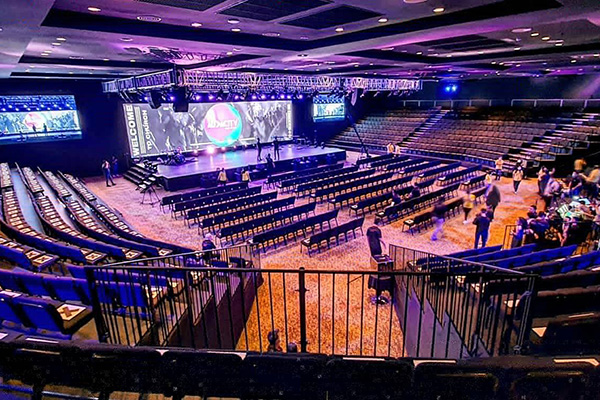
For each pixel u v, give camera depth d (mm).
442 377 2648
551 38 10047
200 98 23188
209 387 2957
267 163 21891
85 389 3352
